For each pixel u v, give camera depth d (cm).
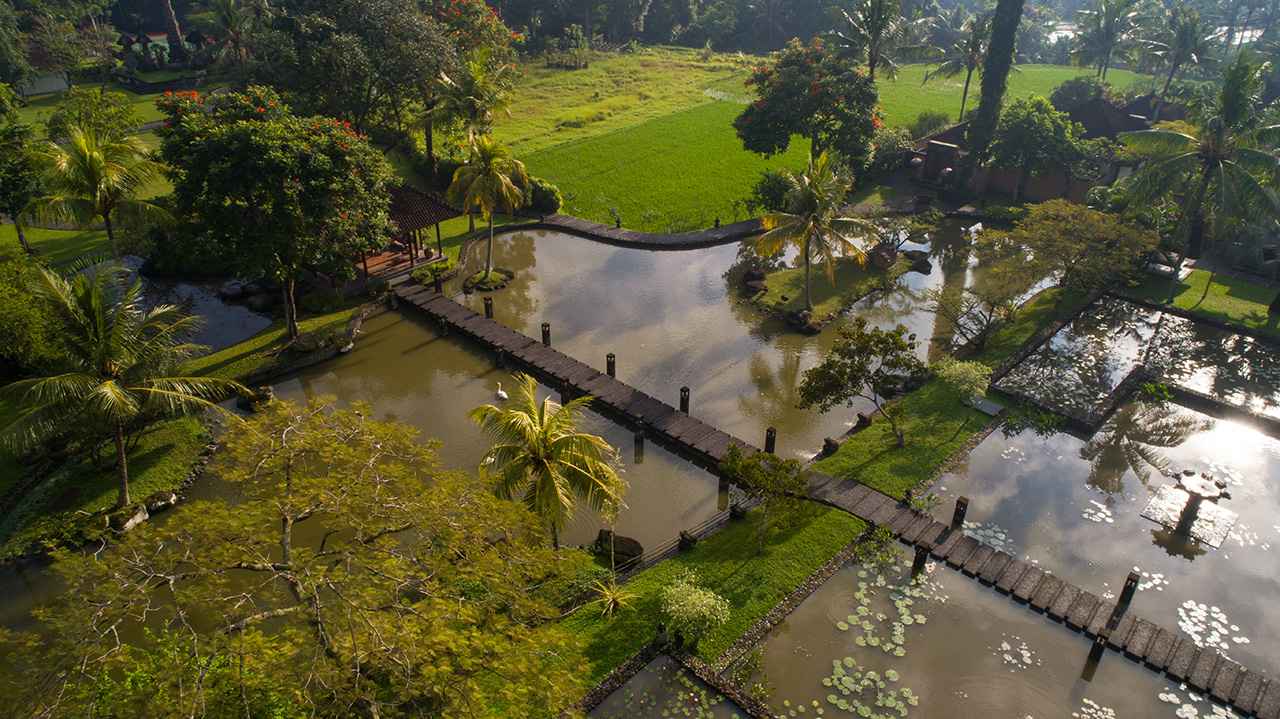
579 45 10812
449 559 2184
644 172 6906
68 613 1906
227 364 4078
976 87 9862
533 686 1923
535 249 5656
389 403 3938
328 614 1902
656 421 3681
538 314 4769
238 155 3728
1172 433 3712
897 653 2588
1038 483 3366
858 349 3322
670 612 2519
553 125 8138
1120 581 2892
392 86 5916
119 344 2894
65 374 2823
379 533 2130
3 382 3784
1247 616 2747
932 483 3328
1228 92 4584
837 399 3431
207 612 2591
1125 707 2425
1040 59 11738
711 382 4094
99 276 2939
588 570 2795
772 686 2480
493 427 2564
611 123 8250
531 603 2116
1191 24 7494
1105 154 6188
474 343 4450
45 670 1792
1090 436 3669
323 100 5744
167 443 3475
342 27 5750
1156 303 4750
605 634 2594
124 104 5403
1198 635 2675
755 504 3231
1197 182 4866
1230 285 4956
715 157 7262
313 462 2525
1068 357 4288
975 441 3572
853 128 5909
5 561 2912
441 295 4838
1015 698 2450
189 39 10250
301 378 4138
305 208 3906
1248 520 3180
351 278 4569
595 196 6419
